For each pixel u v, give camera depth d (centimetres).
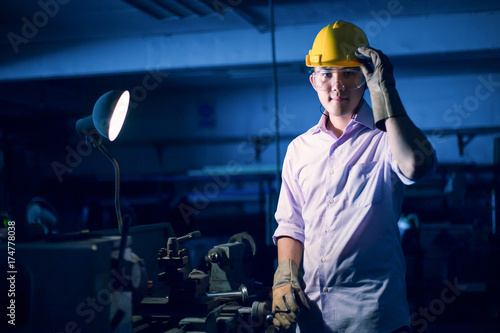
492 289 485
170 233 204
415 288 493
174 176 800
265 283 305
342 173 152
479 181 693
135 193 761
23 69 639
